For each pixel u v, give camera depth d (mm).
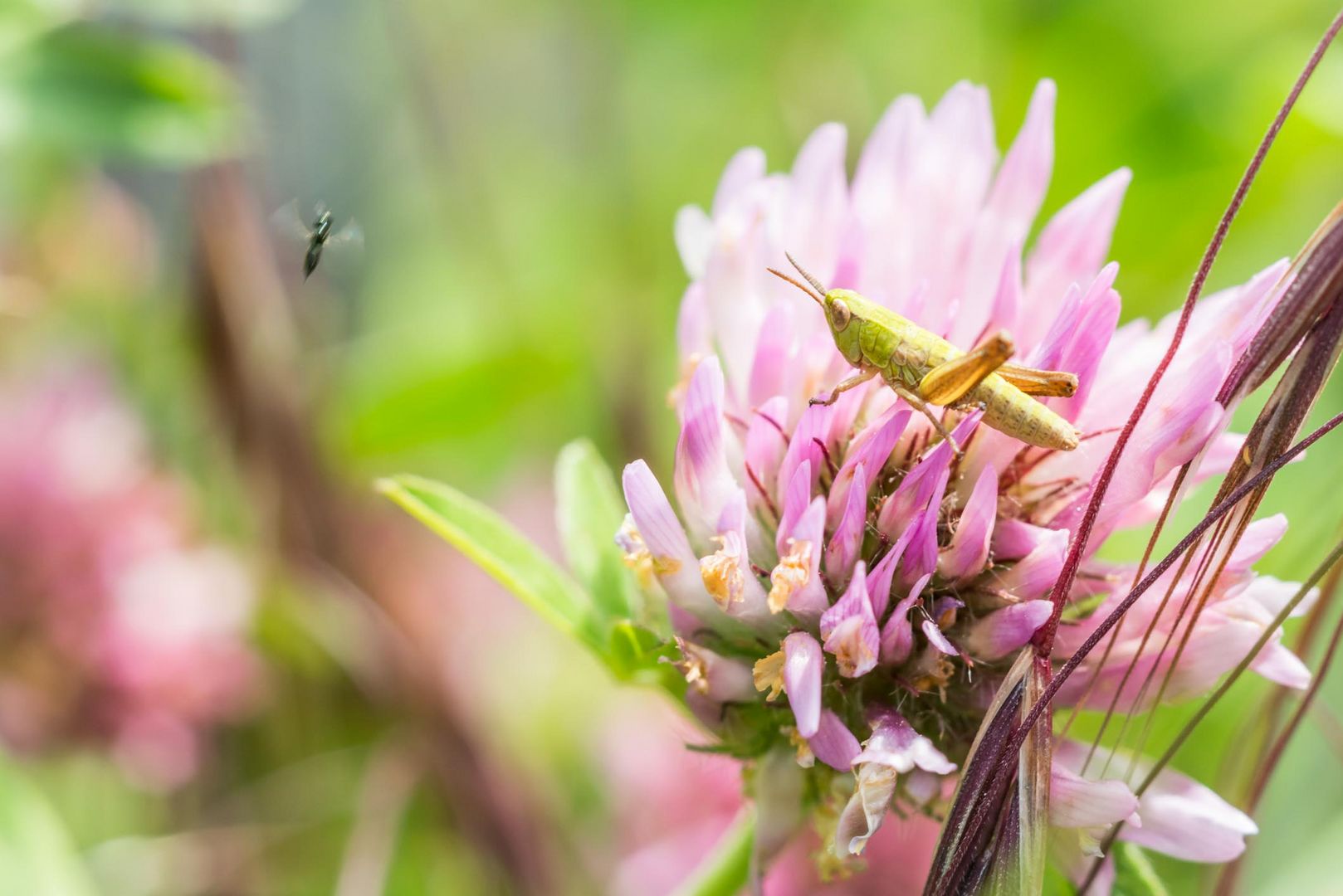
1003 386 134
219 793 179
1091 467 137
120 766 173
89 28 159
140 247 190
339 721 179
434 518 142
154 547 176
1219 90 184
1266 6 185
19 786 151
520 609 188
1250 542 135
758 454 139
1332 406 177
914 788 137
